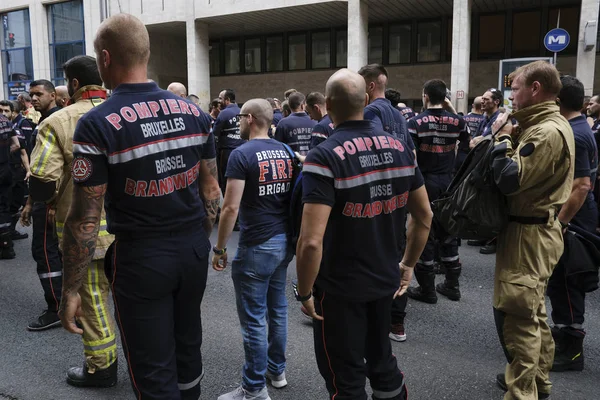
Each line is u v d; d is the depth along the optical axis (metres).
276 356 3.20
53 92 4.55
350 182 2.07
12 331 4.14
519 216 2.69
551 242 2.68
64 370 3.48
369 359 2.32
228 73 22.38
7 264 6.05
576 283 3.40
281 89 21.27
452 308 4.59
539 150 2.51
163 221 2.07
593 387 3.24
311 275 2.09
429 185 4.44
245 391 2.97
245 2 17.41
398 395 2.32
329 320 2.20
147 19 19.19
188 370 2.30
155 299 2.09
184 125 2.16
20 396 3.15
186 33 19.94
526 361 2.71
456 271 4.76
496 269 2.82
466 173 2.87
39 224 4.09
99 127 1.92
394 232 2.25
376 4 16.31
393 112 3.59
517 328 2.73
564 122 2.63
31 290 5.14
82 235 1.96
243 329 2.96
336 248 2.15
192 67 18.77
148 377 2.09
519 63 10.38
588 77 12.83
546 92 2.64
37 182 2.97
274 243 2.93
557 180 2.59
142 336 2.07
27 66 23.05
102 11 18.30
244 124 3.18
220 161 7.74
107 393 3.20
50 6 21.83
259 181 2.91
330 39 20.03
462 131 4.55
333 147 2.08
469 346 3.83
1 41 23.48
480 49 17.83
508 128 2.74
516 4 16.47
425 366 3.52
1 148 6.13
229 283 5.24
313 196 2.04
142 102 2.05
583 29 12.79
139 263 2.04
